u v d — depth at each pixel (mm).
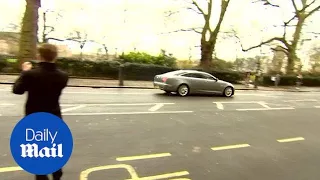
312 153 6867
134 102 11758
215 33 28484
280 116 11344
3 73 17484
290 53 32594
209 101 13773
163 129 7828
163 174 4934
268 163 5930
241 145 7012
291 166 5867
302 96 20516
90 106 10141
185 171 5141
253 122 9766
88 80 18719
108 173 4762
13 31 29625
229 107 12477
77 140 6250
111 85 17078
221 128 8523
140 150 6008
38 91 3350
